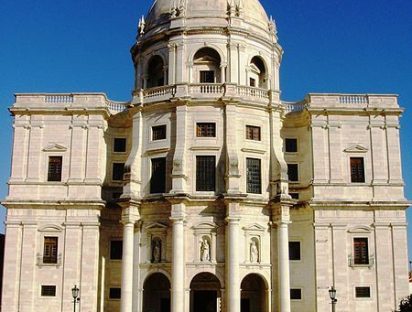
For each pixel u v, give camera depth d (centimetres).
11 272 6125
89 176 6338
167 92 6300
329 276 6031
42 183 6319
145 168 6244
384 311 5975
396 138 6369
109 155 6606
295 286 6184
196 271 5812
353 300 5994
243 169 6075
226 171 5953
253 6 7050
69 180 6312
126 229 6003
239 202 5834
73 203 6219
